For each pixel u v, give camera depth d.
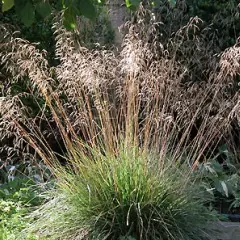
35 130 2.14
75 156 1.63
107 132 1.66
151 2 1.23
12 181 1.96
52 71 2.03
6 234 1.53
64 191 1.60
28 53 2.05
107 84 1.88
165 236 1.55
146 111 1.83
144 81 1.79
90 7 1.01
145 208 1.56
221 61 1.87
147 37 2.08
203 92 2.02
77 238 1.52
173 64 2.00
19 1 1.01
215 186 1.92
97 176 1.59
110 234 1.56
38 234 1.56
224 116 2.00
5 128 1.99
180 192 1.60
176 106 1.88
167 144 1.67
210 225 1.67
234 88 2.16
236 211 1.94
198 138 1.78
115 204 1.57
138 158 1.58
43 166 2.01
